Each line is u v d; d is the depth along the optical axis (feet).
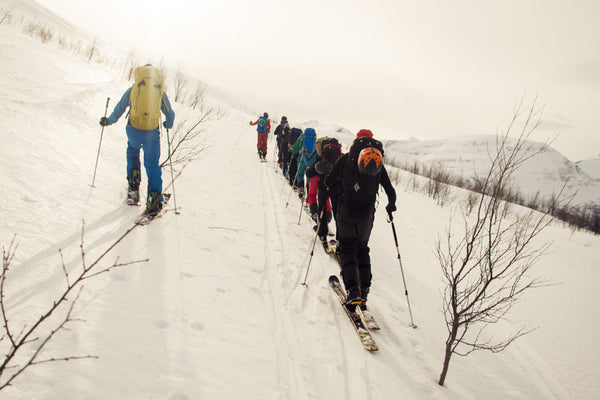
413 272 15.81
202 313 7.75
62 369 4.88
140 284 7.75
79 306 6.26
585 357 10.31
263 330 8.16
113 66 53.26
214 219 14.06
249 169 27.63
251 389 6.18
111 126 19.38
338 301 10.84
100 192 11.53
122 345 5.83
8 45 24.93
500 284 15.60
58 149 13.17
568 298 15.11
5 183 9.21
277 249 13.58
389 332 10.00
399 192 47.29
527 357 10.07
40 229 8.05
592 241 38.06
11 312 5.51
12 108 15.19
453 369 8.94
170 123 12.71
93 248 8.25
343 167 10.68
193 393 5.52
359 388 7.27
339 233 10.76
